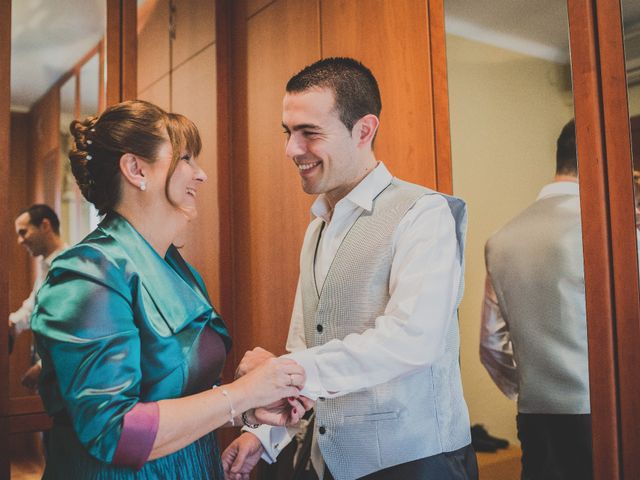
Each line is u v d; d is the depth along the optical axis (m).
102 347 1.11
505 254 1.94
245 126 3.29
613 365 1.67
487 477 1.96
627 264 1.65
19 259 3.21
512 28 1.95
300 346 1.77
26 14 2.98
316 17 2.79
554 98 1.83
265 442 1.68
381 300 1.52
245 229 3.29
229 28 3.40
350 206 1.64
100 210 1.36
